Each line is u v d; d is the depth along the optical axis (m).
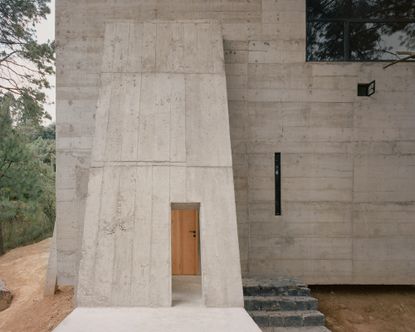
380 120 6.52
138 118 4.88
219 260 4.04
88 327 3.14
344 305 6.09
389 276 6.42
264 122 6.48
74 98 6.48
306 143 6.48
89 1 6.47
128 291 3.77
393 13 6.73
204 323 3.27
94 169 4.49
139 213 4.23
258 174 6.45
